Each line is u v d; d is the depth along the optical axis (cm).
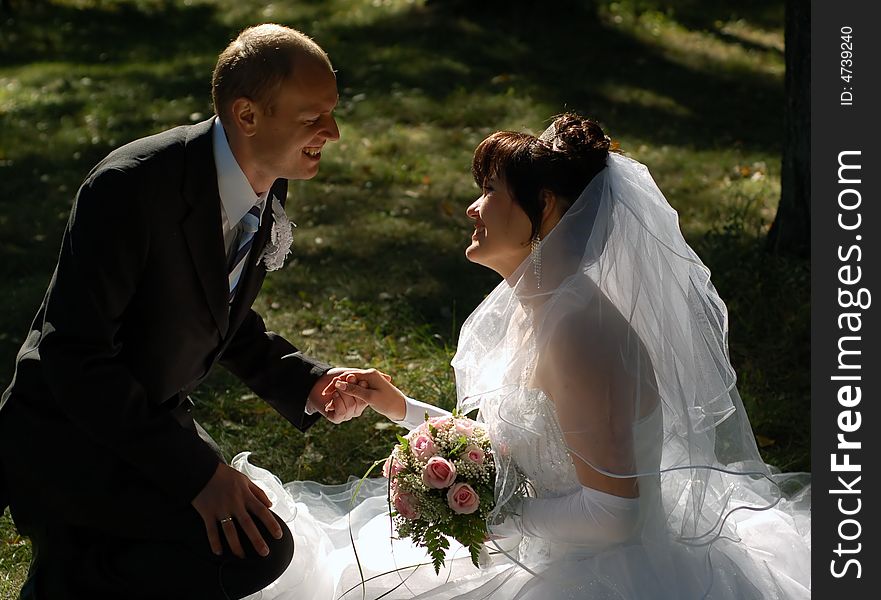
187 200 272
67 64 1281
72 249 267
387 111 1032
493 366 303
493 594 297
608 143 293
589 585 287
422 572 317
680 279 296
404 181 853
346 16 1448
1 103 1110
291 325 588
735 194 790
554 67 1181
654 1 1487
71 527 302
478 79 1137
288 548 303
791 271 624
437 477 284
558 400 285
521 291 290
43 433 287
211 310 286
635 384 282
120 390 271
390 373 525
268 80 266
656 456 291
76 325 267
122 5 1620
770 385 518
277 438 462
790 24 652
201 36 1415
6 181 863
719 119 1045
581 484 288
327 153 914
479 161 295
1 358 553
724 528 315
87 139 975
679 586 289
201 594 297
